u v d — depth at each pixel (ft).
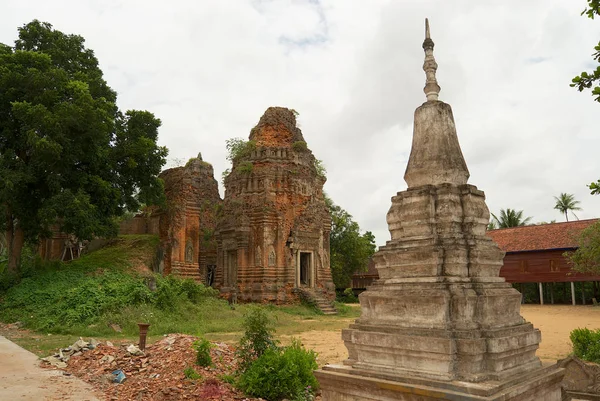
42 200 87.04
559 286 165.37
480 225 23.73
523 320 23.32
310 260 126.31
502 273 151.33
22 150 88.74
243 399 30.45
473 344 19.51
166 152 102.89
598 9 25.08
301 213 125.39
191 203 115.96
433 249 21.88
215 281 126.72
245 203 122.72
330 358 49.34
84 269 91.04
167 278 91.15
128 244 110.01
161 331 67.51
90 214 83.71
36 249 124.06
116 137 99.71
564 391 25.54
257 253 118.32
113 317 69.41
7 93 82.89
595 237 91.81
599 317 102.68
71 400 30.50
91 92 97.86
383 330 22.43
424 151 24.79
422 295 21.33
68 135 84.02
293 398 30.89
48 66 86.74
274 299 114.93
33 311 75.05
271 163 124.98
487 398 17.81
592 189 26.37
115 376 35.96
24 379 36.29
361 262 179.83
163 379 33.99
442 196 23.25
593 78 25.82
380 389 20.83
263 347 34.24
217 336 66.64
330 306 119.34
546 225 153.89
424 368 20.53
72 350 45.62
